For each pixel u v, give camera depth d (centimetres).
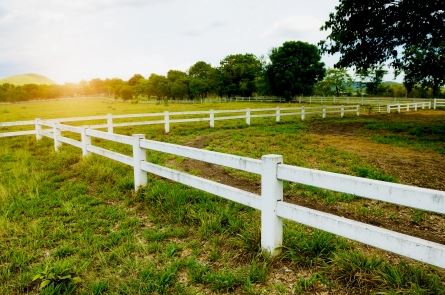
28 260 378
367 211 529
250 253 363
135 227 468
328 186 294
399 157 973
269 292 303
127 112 3794
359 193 274
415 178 738
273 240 348
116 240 420
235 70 9281
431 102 4016
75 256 384
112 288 317
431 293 273
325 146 1177
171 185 631
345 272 314
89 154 875
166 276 331
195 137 1470
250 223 439
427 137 1432
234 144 1223
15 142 1361
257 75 8775
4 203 563
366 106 3981
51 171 820
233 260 362
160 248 397
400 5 1667
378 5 1733
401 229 464
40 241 421
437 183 697
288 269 337
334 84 8162
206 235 422
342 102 5131
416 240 244
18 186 665
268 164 341
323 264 332
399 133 1603
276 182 340
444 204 224
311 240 368
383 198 258
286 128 1802
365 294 286
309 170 308
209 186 433
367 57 1941
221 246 396
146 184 616
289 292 300
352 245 394
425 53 1608
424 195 235
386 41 1841
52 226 474
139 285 317
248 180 719
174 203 527
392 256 371
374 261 319
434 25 1593
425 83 1888
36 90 19888
